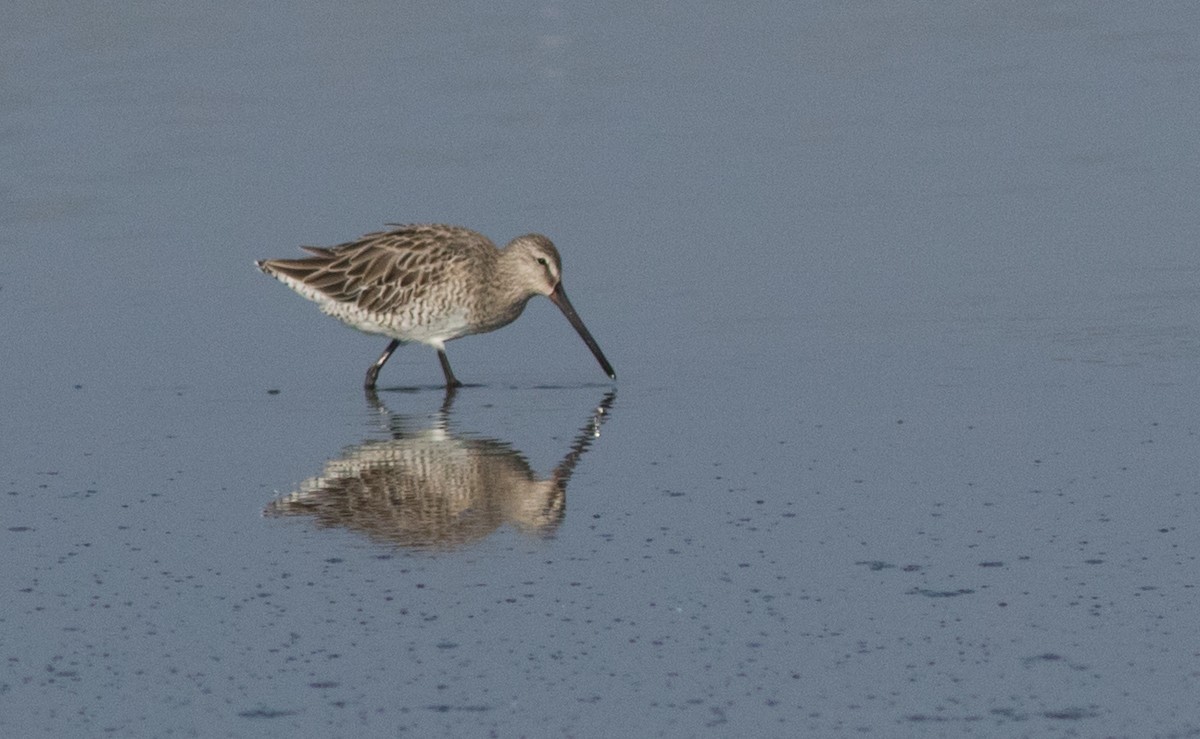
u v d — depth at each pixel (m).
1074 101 24.55
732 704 9.27
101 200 21.89
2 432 14.87
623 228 20.44
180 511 12.63
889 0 30.80
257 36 29.36
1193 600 10.37
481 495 12.83
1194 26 28.03
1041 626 10.09
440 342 17.00
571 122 24.53
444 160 22.98
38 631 10.41
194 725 9.19
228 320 18.42
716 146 23.33
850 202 21.06
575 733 9.01
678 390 15.61
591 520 12.15
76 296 19.00
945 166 22.20
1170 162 21.86
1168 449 13.27
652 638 10.08
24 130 24.58
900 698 9.29
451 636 10.19
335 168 22.75
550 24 29.92
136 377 16.61
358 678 9.66
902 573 10.94
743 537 11.67
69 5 31.23
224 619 10.52
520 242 16.92
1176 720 8.97
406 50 28.44
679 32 29.16
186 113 25.20
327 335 18.11
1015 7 30.02
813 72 26.66
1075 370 15.55
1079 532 11.56
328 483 13.24
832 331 17.11
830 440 13.88
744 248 19.75
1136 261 18.72
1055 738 8.83
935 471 12.96
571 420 14.91
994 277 18.48
